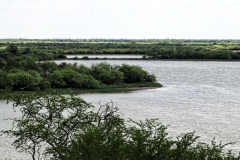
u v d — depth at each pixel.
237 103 90.19
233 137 57.78
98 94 105.94
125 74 129.50
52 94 34.03
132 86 121.25
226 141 55.50
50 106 32.62
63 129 31.91
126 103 89.12
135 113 76.06
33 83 109.31
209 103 90.00
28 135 31.53
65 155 28.84
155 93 107.88
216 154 27.06
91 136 26.70
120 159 25.72
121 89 115.12
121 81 126.31
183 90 115.00
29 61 133.12
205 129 62.75
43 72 129.75
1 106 81.38
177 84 131.25
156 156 26.52
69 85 116.06
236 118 72.06
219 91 113.31
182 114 75.62
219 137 57.69
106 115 32.56
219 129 62.88
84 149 26.75
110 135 28.86
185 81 140.75
